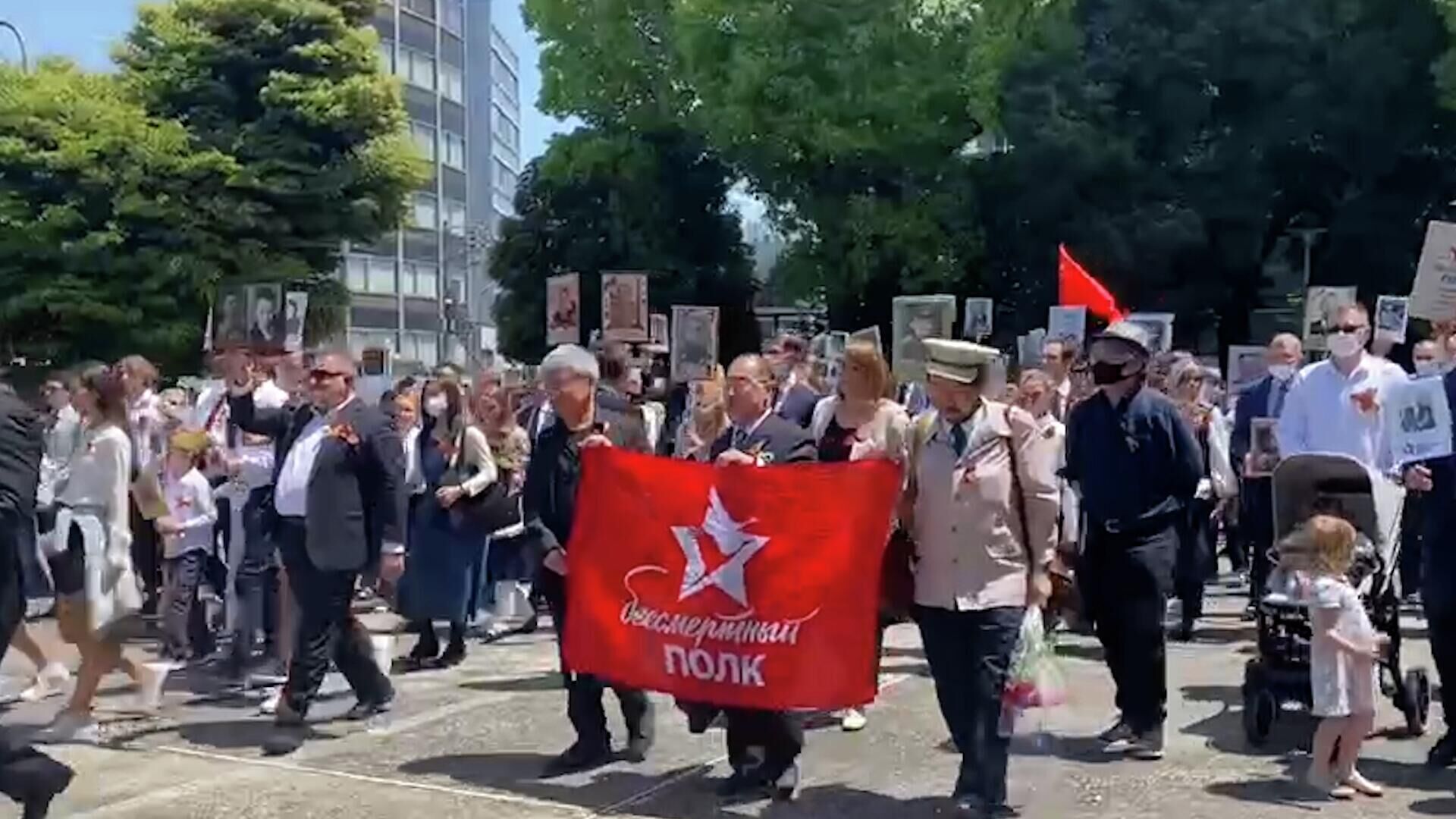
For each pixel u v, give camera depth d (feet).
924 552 21.72
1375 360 29.73
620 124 120.37
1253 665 26.32
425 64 238.48
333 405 27.25
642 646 23.22
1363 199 98.89
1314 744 23.56
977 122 106.83
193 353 86.33
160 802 23.39
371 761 25.77
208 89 90.84
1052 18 102.83
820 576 22.25
